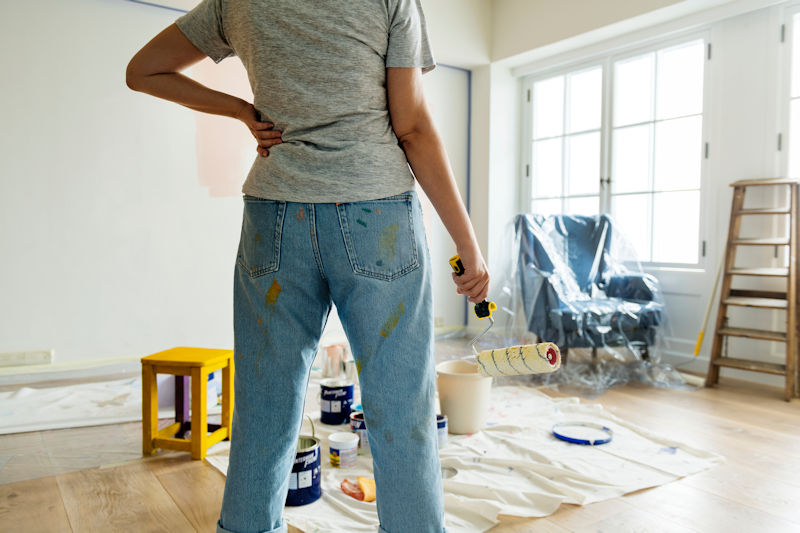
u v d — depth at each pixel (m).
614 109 4.04
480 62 4.48
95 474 1.92
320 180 0.86
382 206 0.87
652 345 3.27
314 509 1.65
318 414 2.56
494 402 2.76
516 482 1.83
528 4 4.21
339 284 0.90
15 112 3.12
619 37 3.88
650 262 3.83
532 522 1.58
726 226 3.38
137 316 3.48
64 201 3.26
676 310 3.62
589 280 3.54
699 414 2.60
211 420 2.44
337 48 0.83
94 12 3.29
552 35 4.05
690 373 3.41
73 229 3.29
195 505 1.69
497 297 3.43
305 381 0.97
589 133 4.22
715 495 1.75
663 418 2.54
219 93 1.00
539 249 3.29
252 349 0.94
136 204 3.45
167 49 0.98
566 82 4.36
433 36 4.21
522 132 4.71
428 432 0.92
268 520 0.96
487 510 1.59
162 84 0.99
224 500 0.96
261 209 0.91
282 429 0.94
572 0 3.90
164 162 3.52
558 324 3.05
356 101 0.85
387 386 0.89
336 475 1.88
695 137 3.58
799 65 3.09
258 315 0.93
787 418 2.54
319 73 0.84
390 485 0.90
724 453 2.11
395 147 0.90
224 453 2.10
